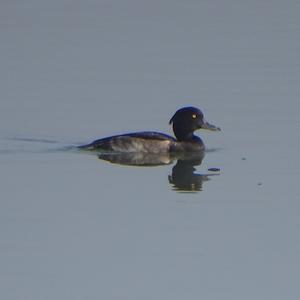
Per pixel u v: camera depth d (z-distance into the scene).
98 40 39.69
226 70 35.66
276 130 29.48
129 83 34.09
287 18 43.09
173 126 28.67
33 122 30.06
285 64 36.34
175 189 24.97
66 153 28.02
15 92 33.09
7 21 42.19
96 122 30.27
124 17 43.16
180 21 42.62
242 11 44.34
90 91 33.25
